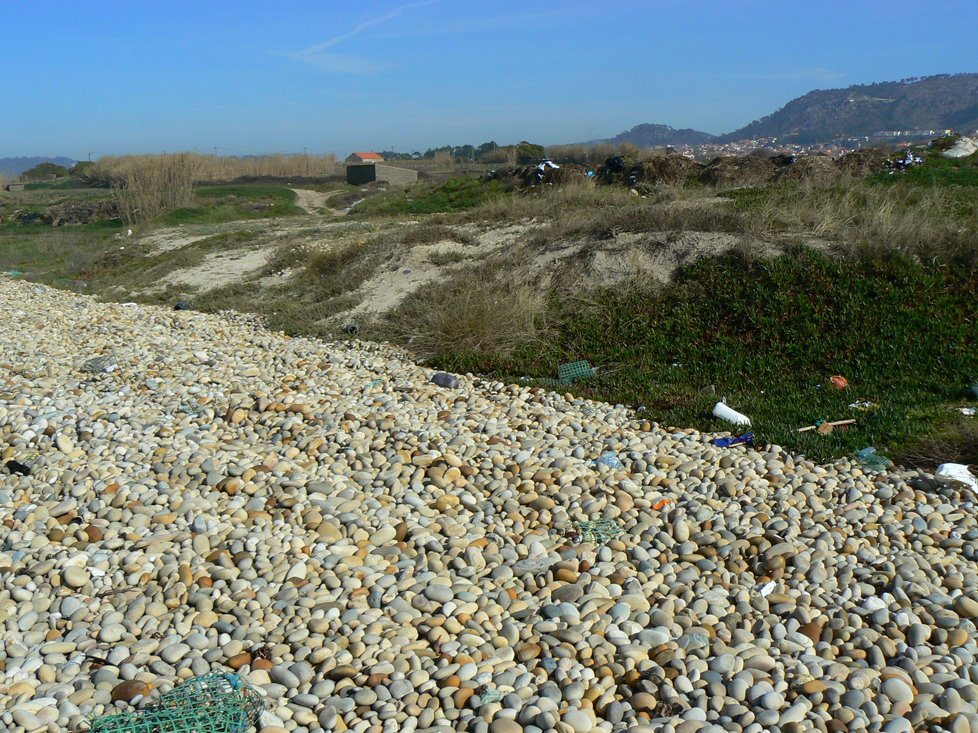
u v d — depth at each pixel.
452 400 8.70
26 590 4.76
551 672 4.01
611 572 4.95
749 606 4.52
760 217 11.37
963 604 4.38
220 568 4.95
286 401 8.51
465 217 17.00
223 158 50.22
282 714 3.72
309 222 25.16
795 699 3.76
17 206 37.94
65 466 6.67
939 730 3.51
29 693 3.85
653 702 3.77
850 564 4.93
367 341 11.66
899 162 20.16
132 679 3.96
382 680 3.94
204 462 6.47
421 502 5.88
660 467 6.46
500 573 4.94
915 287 9.23
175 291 16.61
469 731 3.62
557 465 6.44
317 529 5.49
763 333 9.33
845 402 7.82
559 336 10.43
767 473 6.26
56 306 16.23
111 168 48.75
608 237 12.21
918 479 6.09
